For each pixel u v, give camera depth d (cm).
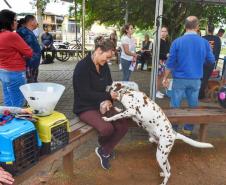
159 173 348
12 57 418
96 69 324
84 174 335
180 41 407
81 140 295
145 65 1165
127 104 315
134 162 369
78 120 336
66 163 320
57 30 2492
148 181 332
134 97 314
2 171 197
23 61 436
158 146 316
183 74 416
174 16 1272
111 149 335
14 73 425
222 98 411
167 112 395
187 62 409
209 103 657
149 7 1370
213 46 662
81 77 319
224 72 705
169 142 312
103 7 1664
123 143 420
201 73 423
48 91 262
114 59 1383
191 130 452
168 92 629
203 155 399
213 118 391
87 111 327
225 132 484
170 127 317
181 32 1306
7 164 201
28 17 542
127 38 650
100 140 333
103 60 316
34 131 221
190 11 1264
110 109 341
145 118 314
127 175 340
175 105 435
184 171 358
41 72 1016
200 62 414
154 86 492
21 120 220
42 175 326
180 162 378
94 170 345
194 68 412
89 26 2038
